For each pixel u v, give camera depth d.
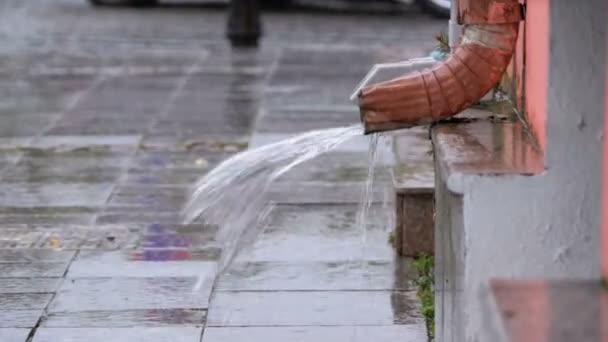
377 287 18.20
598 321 8.66
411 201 19.47
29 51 51.91
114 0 74.75
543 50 11.84
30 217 23.08
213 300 17.72
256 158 14.44
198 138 31.41
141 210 23.52
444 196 12.63
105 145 30.58
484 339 9.67
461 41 13.17
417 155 21.31
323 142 14.05
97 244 21.05
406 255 19.66
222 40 55.88
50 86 41.53
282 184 24.70
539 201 11.05
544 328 8.52
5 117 35.00
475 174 11.02
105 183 26.14
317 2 74.31
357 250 20.14
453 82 12.62
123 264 19.70
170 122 33.91
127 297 17.92
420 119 12.81
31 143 30.95
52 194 25.12
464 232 11.11
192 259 19.91
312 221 22.02
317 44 54.22
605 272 10.83
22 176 26.95
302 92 39.44
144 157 29.02
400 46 52.97
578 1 10.89
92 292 18.20
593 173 10.98
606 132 10.83
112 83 42.09
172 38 56.81
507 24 12.52
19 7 75.12
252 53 50.50
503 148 12.11
